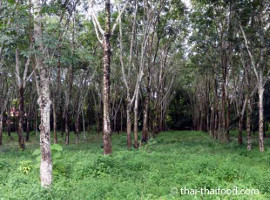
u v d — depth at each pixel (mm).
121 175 9664
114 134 36594
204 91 37469
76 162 11508
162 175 9539
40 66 8273
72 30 19891
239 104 21797
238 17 16609
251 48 16922
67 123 24125
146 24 17672
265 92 27859
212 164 10609
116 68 27297
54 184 8375
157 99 28188
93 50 22438
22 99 19031
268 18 16953
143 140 20547
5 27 8945
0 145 24234
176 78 36156
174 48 26797
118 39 20719
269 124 41062
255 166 11461
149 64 20344
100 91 32250
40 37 8398
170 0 19203
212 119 31094
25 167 10414
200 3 19031
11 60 19172
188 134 34875
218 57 21719
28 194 6758
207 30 20203
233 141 24016
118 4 15992
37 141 27453
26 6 8453
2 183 8781
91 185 8172
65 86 25891
